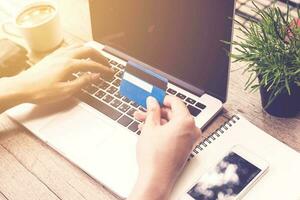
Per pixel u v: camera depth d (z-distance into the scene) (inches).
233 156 27.1
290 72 26.9
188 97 31.9
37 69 33.9
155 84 28.5
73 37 40.9
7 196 28.3
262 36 28.7
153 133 25.9
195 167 27.2
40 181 28.9
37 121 32.0
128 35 35.2
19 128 32.6
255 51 28.5
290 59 27.6
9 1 46.9
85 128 31.1
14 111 33.0
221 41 28.6
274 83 28.2
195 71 31.7
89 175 28.7
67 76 33.8
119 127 30.7
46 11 39.2
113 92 33.6
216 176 26.3
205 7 28.2
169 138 25.3
